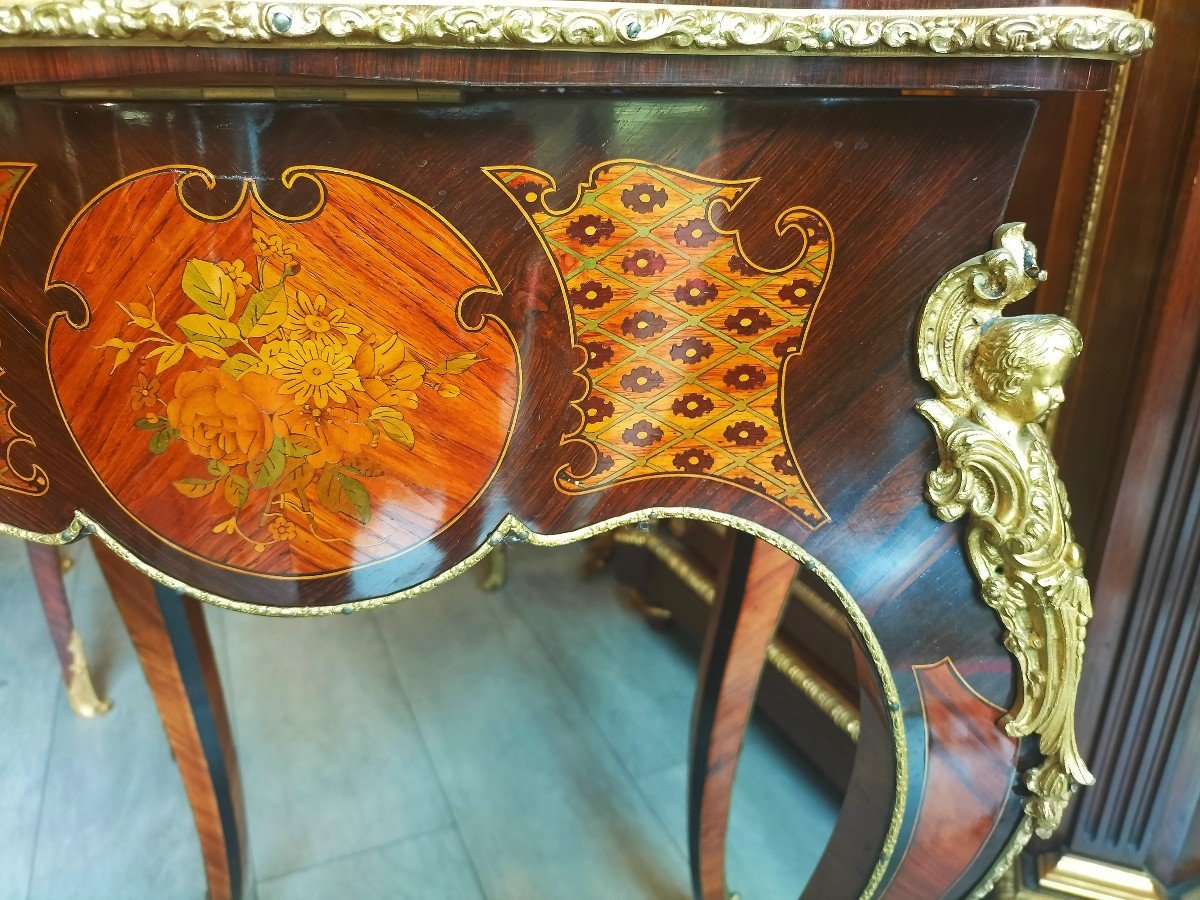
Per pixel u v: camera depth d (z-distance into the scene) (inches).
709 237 14.4
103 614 51.3
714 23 11.6
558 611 51.8
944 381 15.1
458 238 14.1
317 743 41.0
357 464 15.5
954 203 14.3
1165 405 23.7
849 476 16.1
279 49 11.5
